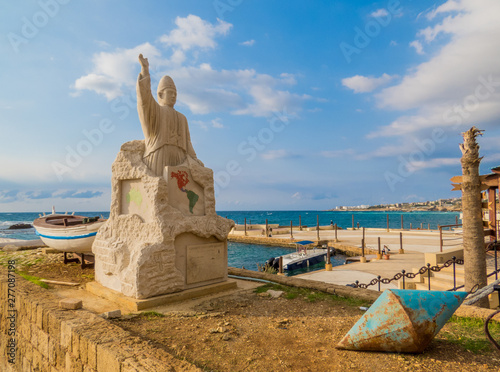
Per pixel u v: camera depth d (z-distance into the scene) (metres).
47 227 9.18
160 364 3.01
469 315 4.50
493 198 8.62
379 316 3.47
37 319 4.98
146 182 6.15
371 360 3.39
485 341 3.76
